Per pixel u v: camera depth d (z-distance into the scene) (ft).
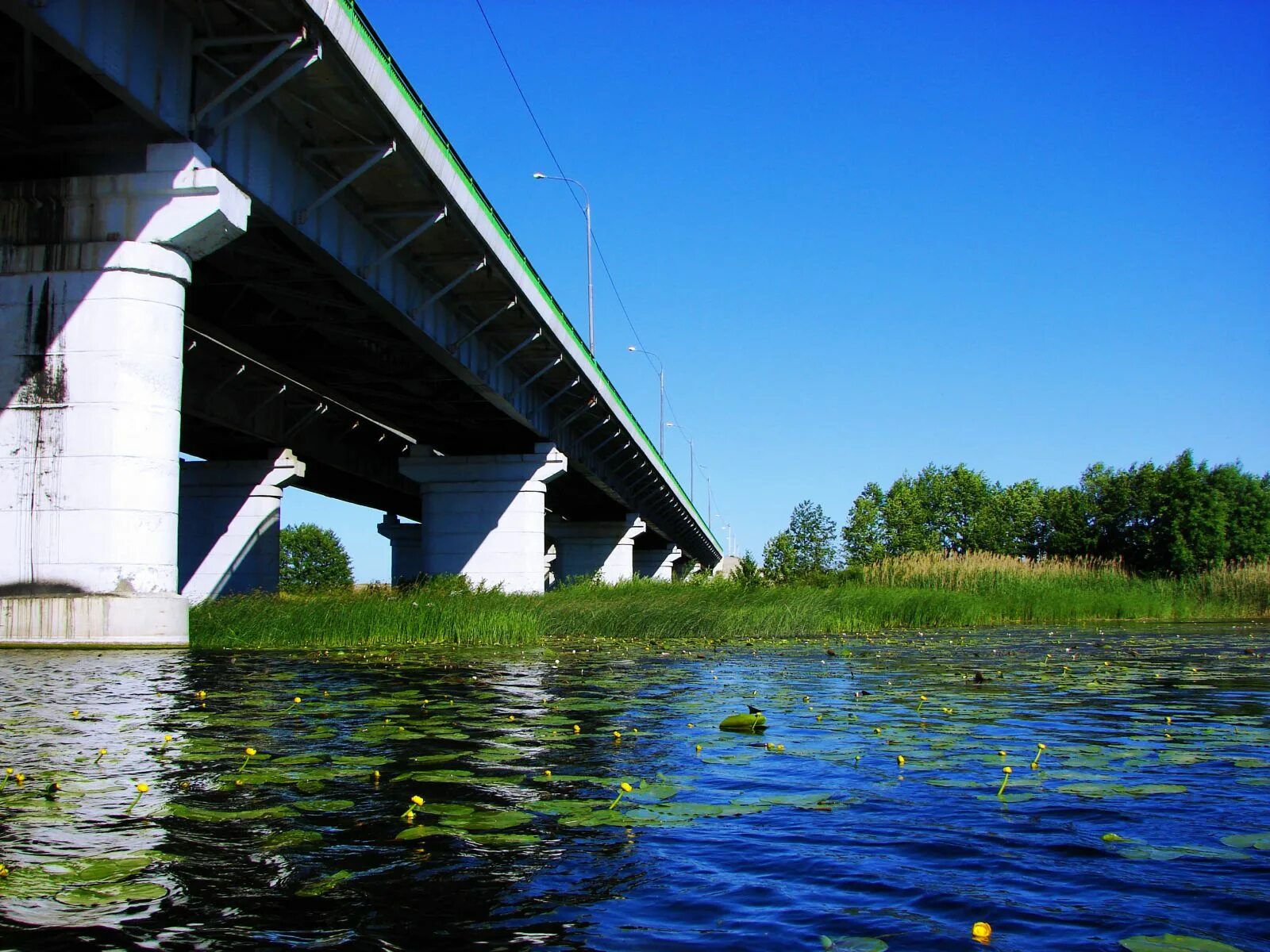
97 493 64.59
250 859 15.61
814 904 13.75
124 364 65.05
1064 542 240.53
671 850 16.29
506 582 159.74
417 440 176.04
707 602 100.99
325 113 75.61
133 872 14.92
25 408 65.57
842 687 42.93
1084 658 62.39
